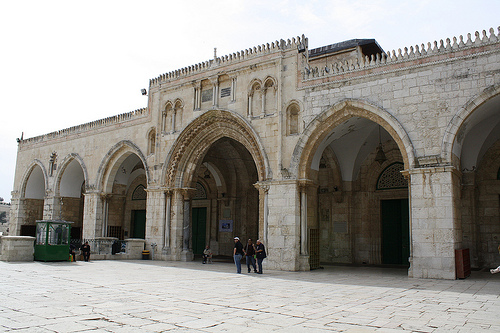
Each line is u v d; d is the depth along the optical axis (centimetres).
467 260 1908
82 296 1206
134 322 864
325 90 2275
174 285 1517
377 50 3048
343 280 1778
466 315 987
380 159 2483
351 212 2861
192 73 2875
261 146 2452
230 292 1359
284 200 2320
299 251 2275
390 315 979
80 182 3931
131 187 4244
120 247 3148
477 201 2428
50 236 2398
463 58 1900
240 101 2603
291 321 900
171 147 2905
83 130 3597
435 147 1909
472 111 1855
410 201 1944
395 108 2044
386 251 2792
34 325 817
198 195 3897
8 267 2002
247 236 3569
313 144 2300
